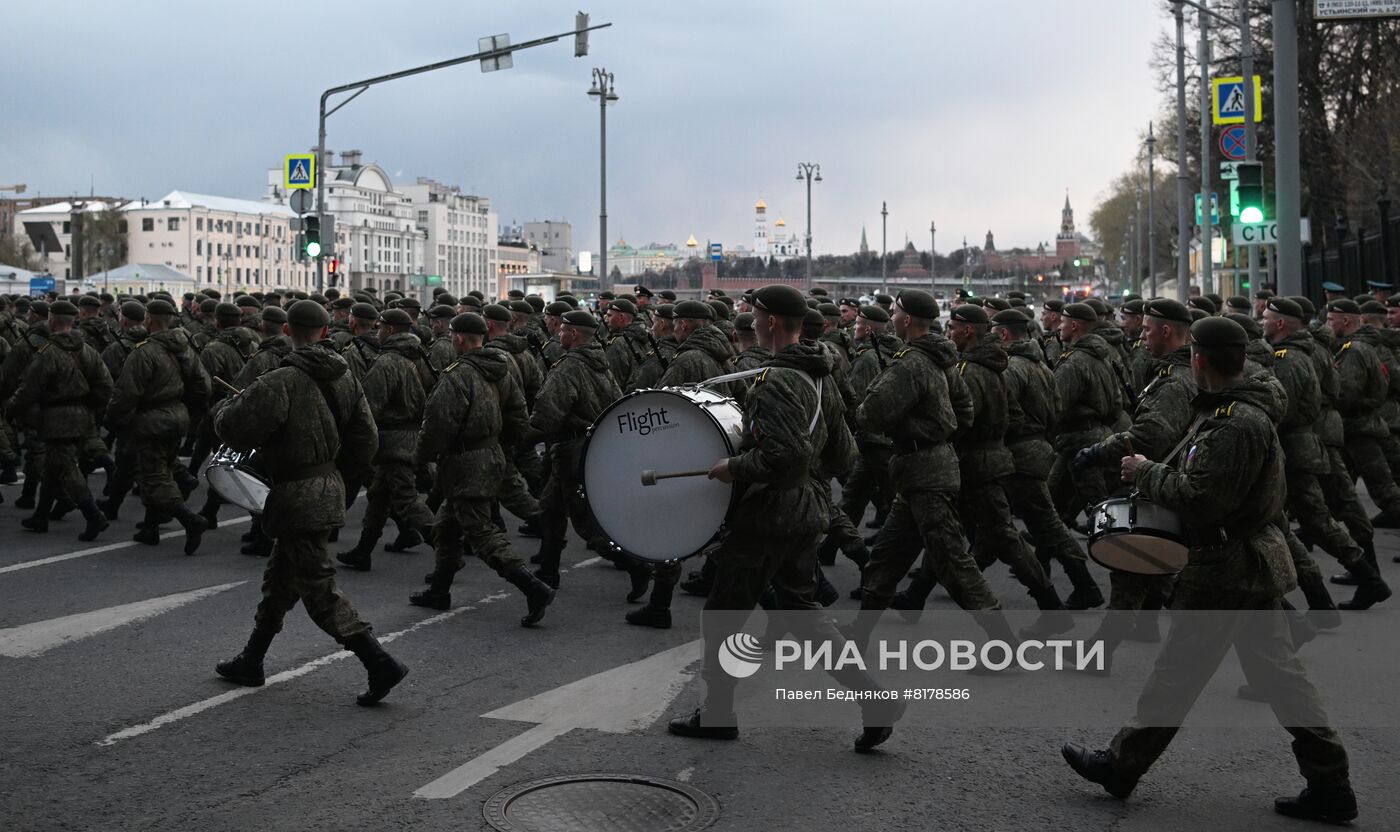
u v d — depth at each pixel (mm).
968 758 6188
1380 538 12266
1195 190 56469
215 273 143750
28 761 6027
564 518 10117
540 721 6719
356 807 5500
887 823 5371
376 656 6879
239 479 8477
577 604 9562
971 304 8359
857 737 6453
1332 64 41438
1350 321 11219
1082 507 10172
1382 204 23562
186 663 7742
